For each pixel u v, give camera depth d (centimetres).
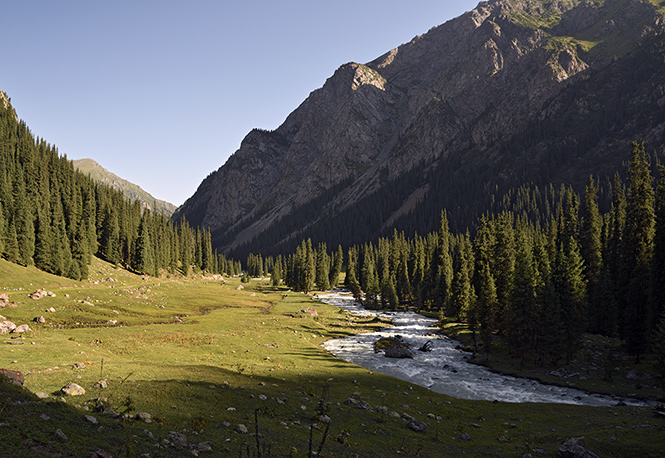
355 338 7619
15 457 1095
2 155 11881
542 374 5050
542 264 7206
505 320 6400
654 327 4950
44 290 7400
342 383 4072
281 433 2123
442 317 9094
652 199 6284
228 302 11419
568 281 5566
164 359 4241
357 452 2073
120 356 4141
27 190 11875
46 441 1277
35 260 9994
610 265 7756
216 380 3064
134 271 14388
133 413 1956
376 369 5366
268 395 2908
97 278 11281
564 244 8731
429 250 15912
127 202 18125
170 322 7388
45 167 13625
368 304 12650
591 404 3888
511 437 2755
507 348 6494
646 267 5412
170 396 2408
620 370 5084
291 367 4572
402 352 6197
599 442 2334
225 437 1884
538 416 3369
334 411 2888
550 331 5359
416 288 13850
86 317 6556
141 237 14400
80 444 1353
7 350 3612
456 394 4303
